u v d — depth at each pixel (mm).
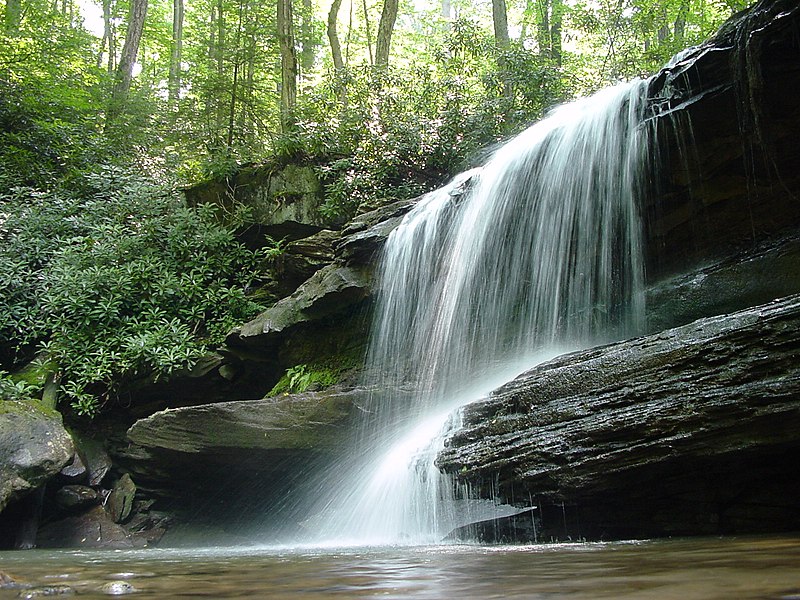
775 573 1862
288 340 9609
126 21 27688
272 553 4422
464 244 8930
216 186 13039
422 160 13023
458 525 5473
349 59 25719
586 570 2184
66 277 11141
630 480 4340
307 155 12758
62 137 17703
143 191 13656
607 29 18047
